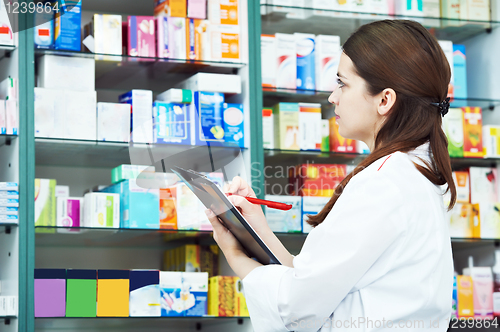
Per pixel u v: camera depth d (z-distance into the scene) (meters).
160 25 2.52
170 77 2.77
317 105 2.68
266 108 2.72
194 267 2.60
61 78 2.40
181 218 2.44
